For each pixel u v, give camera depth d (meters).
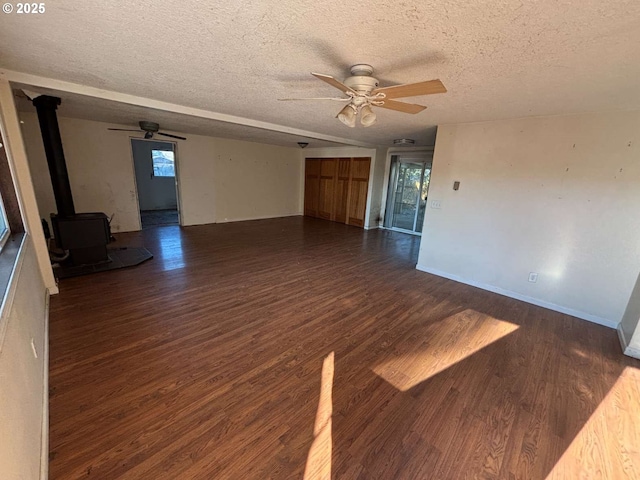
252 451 1.50
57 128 3.41
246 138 6.88
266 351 2.34
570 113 2.95
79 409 1.69
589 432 1.71
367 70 1.90
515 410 1.85
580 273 3.12
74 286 3.35
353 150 7.70
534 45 1.51
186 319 2.76
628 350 2.47
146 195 8.84
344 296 3.45
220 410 1.74
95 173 5.50
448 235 4.12
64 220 3.60
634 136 2.69
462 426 1.71
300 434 1.61
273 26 1.46
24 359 1.35
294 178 9.07
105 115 4.38
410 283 3.96
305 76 2.21
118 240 5.41
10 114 2.54
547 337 2.74
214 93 2.79
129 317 2.74
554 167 3.15
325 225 7.85
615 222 2.88
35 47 1.79
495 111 2.99
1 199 2.38
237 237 6.11
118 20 1.44
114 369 2.04
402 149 7.16
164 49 1.79
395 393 1.95
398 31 1.44
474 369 2.23
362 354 2.36
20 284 1.60
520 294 3.57
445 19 1.30
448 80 2.11
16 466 0.96
